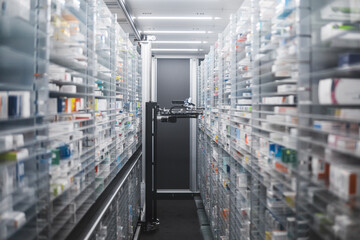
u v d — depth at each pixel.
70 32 1.96
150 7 4.58
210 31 5.86
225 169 3.73
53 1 1.69
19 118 1.28
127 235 4.22
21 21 1.32
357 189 1.07
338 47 1.23
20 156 1.31
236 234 3.00
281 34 1.69
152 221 5.98
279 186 1.72
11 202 1.26
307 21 1.36
